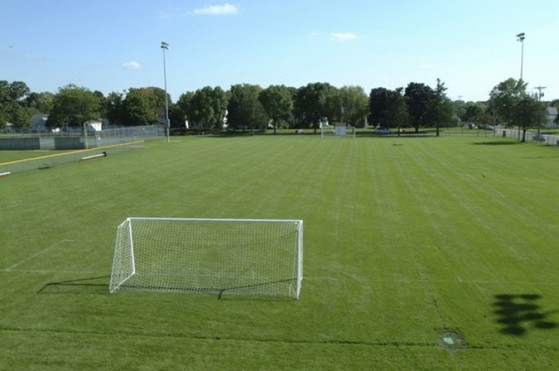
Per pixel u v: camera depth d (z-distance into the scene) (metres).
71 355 7.43
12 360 7.29
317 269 11.11
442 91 74.56
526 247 12.60
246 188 21.97
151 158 35.50
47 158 37.19
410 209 17.34
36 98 146.88
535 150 40.47
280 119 88.31
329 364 7.08
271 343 7.70
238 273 10.87
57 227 15.23
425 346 7.55
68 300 9.48
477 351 7.38
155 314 8.80
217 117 88.25
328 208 17.62
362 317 8.59
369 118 93.00
